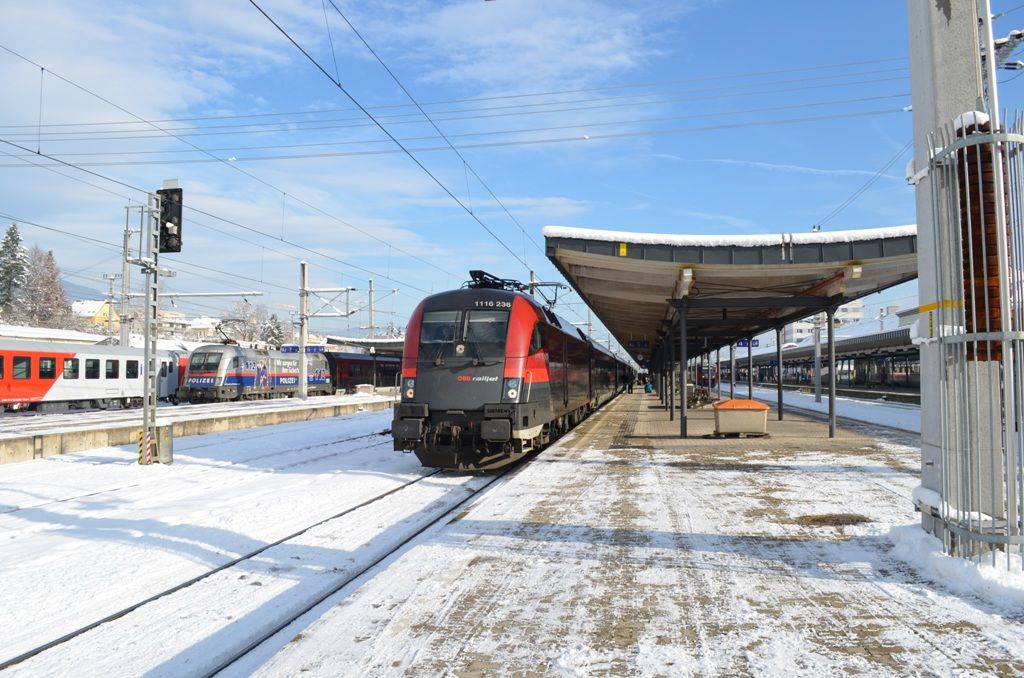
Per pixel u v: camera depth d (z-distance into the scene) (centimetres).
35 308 7706
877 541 646
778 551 624
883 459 1234
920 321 611
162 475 1287
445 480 1183
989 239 531
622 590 528
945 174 556
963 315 531
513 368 1226
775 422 2206
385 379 6031
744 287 1741
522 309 1277
